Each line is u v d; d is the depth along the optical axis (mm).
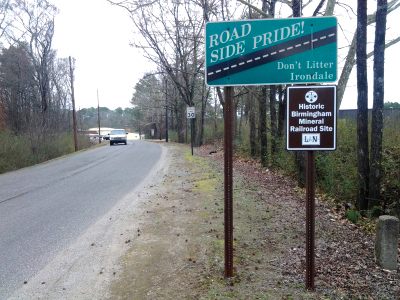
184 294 3949
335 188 9555
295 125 3883
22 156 21672
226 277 4254
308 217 3920
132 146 36750
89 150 32250
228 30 4051
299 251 5125
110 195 9672
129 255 5188
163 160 19031
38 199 9391
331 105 3836
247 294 3883
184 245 5469
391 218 4840
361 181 8320
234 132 23875
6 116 31797
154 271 4605
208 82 4102
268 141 17328
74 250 5477
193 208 7738
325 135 3850
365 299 3922
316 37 3996
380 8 7641
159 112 55375
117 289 4164
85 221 7098
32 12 34438
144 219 7066
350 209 8523
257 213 7199
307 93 3852
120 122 135750
